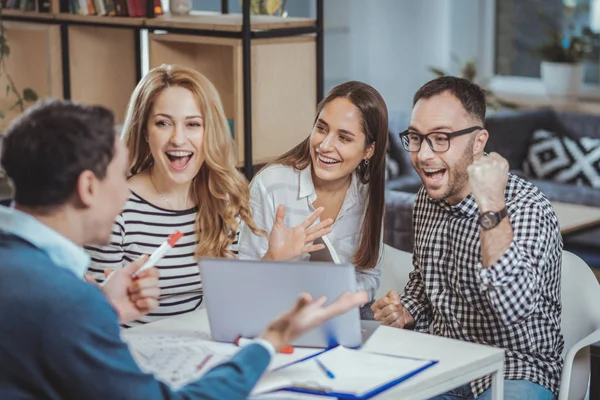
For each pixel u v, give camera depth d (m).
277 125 3.78
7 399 1.51
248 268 1.95
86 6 4.09
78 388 1.50
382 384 1.81
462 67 7.25
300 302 1.72
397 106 7.29
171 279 2.55
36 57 4.23
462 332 2.51
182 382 1.81
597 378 2.37
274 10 3.94
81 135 1.61
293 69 3.79
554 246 2.43
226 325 2.03
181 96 2.50
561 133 6.26
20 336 1.49
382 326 2.21
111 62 4.34
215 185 2.58
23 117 1.63
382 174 2.86
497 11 7.34
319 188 2.88
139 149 2.60
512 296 2.21
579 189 5.78
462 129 2.43
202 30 3.70
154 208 2.56
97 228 1.67
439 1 7.21
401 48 7.22
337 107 2.71
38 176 1.59
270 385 1.80
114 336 1.54
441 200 2.54
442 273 2.56
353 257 2.90
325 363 1.93
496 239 2.22
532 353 2.44
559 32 7.09
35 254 1.57
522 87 7.24
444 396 2.46
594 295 2.62
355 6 7.04
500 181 2.22
